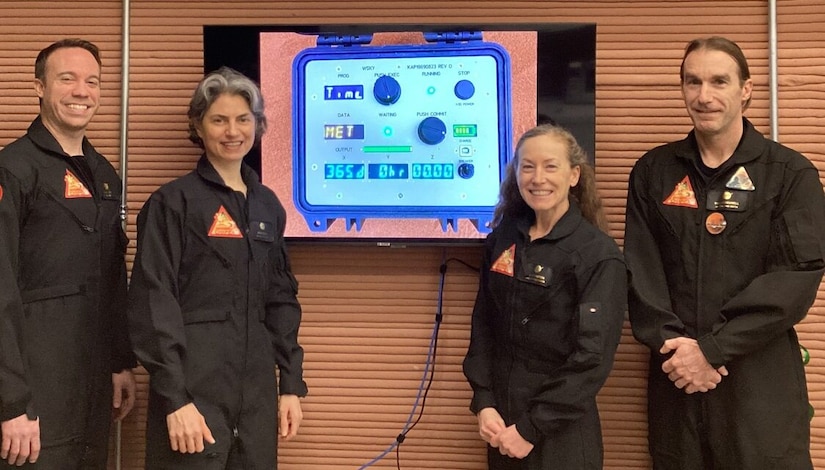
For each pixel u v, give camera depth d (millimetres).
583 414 1589
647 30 2131
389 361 2213
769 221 1744
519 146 1725
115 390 1963
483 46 2066
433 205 2096
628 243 1872
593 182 1790
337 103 2115
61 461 1702
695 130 1842
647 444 2139
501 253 1766
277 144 2135
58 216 1716
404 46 2092
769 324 1658
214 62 2137
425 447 2209
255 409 1686
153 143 2240
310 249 2236
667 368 1734
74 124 1759
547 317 1664
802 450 1728
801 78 2086
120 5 2248
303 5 2207
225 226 1682
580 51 2039
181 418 1541
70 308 1718
